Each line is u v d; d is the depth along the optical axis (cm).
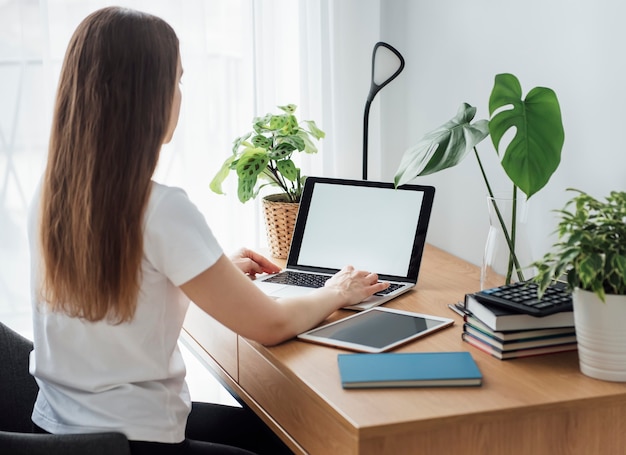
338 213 183
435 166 151
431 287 173
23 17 205
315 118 236
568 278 116
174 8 218
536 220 178
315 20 229
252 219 237
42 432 127
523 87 177
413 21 218
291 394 129
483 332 131
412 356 126
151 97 117
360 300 153
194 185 229
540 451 114
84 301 117
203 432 158
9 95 208
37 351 128
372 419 106
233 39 227
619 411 116
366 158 206
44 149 212
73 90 117
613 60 150
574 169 164
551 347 130
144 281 119
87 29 117
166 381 127
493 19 185
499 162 188
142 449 121
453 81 202
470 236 203
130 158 115
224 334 163
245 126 232
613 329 116
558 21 164
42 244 120
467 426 110
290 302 137
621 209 117
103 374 122
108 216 115
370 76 234
